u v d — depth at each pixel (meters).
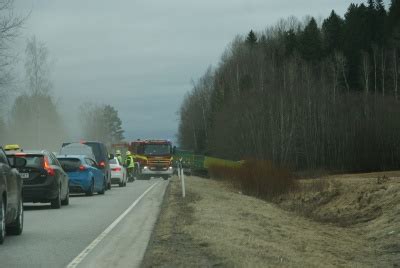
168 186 33.97
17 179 14.09
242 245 13.20
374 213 25.05
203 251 11.77
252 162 35.31
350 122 78.25
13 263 10.84
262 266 10.92
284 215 24.05
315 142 76.94
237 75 96.50
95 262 10.92
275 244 14.53
